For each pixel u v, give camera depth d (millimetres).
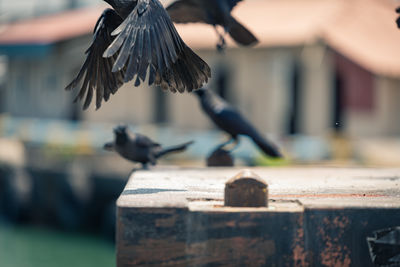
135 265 2455
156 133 20109
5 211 22516
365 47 20031
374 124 20625
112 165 19766
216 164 5316
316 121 19688
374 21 22625
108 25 3242
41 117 26812
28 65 27578
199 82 2957
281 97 20250
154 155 5102
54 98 26078
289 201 2875
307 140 17281
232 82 20922
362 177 4188
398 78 20391
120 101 24094
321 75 19469
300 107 20156
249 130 5328
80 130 22156
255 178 2627
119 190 19516
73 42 23703
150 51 2730
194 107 22203
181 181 3779
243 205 2621
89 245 19344
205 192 3121
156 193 2980
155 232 2461
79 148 20422
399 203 2576
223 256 2473
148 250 2457
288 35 18875
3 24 30312
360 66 18891
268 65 20016
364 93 19547
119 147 5000
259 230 2484
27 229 21312
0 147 23625
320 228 2508
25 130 23078
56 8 31656
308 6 22203
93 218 20234
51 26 26406
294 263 2496
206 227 2473
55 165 20969
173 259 2461
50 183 21062
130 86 23766
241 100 20703
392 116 21172
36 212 21562
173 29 2875
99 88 3227
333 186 3555
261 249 2482
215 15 4309
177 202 2504
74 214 20438
